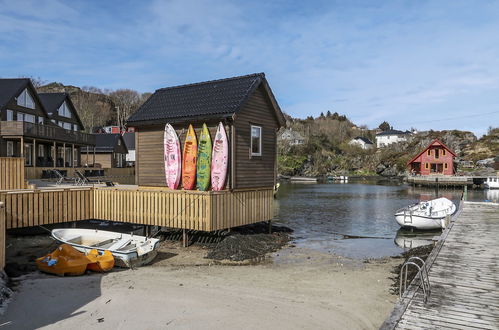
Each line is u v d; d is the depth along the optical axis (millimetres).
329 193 48062
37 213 15359
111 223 19984
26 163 32000
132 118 18578
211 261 13484
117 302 8805
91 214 17438
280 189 55219
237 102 16000
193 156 16781
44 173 29469
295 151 98812
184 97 18547
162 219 15570
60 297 9141
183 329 7352
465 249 11461
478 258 10453
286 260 13867
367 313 8352
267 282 10695
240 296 9367
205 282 10586
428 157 71875
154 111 18422
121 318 7871
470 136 97500
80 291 9609
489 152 85250
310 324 7707
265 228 19594
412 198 41688
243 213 16156
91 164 44000
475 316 6668
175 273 11602
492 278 8727
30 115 34000
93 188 17531
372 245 17219
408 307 7105
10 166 19172
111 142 48250
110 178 34938
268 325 7602
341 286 10375
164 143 17594
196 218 14648
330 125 131125
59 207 16172
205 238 16391
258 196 17172
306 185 65750
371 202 36812
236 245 14812
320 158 99438
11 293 9297
